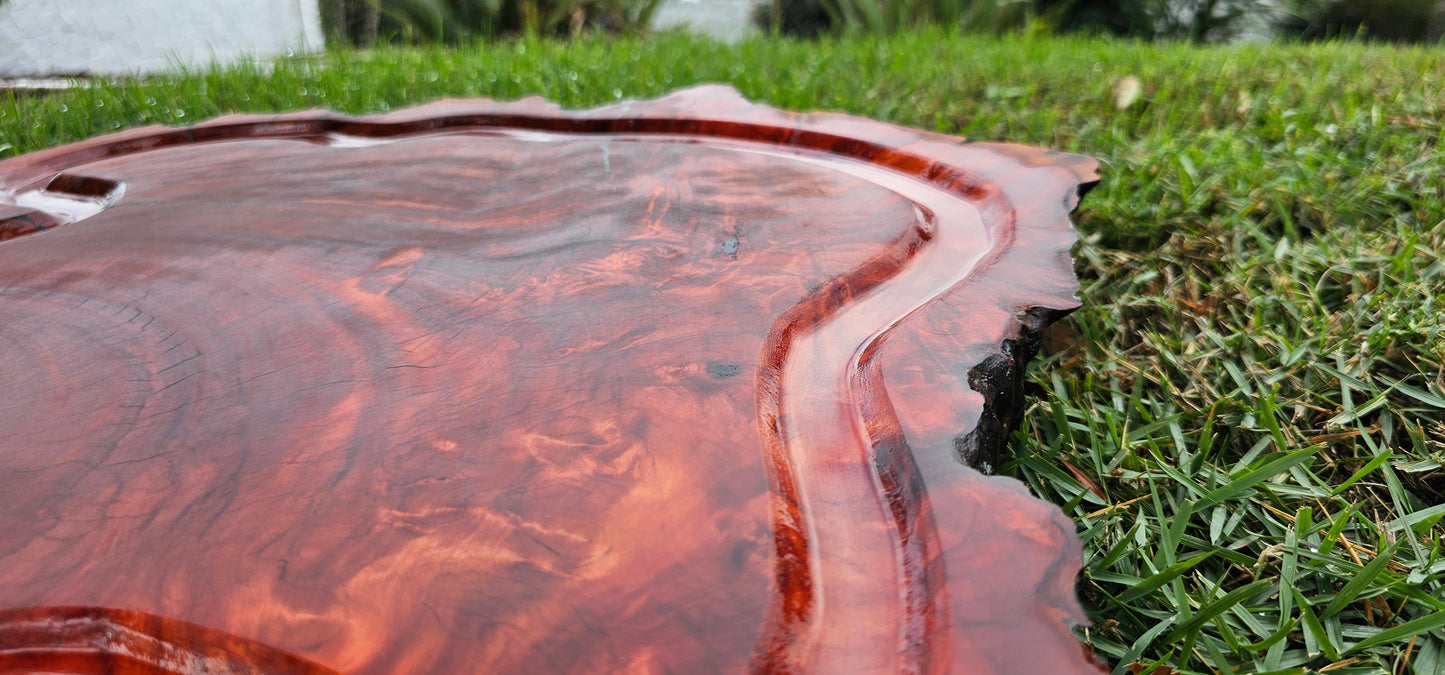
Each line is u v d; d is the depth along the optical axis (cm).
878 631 18
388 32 192
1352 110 74
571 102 96
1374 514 37
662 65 116
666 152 47
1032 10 193
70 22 134
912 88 97
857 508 22
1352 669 29
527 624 18
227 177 45
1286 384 42
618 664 18
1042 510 20
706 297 30
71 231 38
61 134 87
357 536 20
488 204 39
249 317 29
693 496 21
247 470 22
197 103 97
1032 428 42
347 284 32
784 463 23
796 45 148
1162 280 53
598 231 36
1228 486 34
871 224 36
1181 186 61
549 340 27
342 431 24
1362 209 56
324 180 44
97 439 24
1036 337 29
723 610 19
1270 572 34
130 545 21
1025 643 17
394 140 53
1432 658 29
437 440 23
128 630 19
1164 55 117
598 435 23
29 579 20
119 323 29
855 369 27
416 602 19
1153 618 33
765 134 50
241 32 155
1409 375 40
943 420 23
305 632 18
